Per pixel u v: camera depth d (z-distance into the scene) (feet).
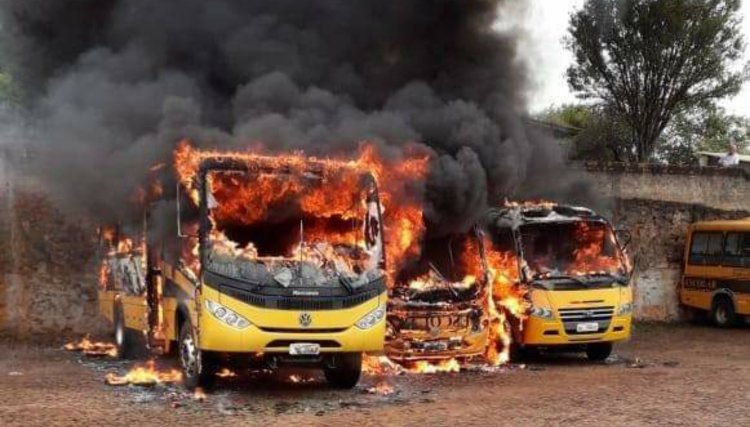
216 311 30.96
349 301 32.19
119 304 44.29
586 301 44.29
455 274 41.19
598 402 31.73
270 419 28.14
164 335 36.58
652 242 69.97
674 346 54.65
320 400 32.07
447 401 31.99
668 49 96.53
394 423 27.48
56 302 53.21
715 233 67.31
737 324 66.28
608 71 99.25
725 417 28.86
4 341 51.16
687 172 71.20
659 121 99.04
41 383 35.83
